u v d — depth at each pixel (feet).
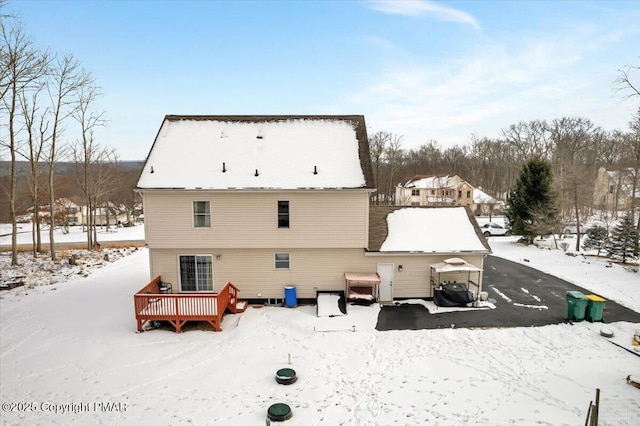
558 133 218.79
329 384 34.45
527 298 56.44
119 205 213.46
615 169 187.52
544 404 30.35
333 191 52.54
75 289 63.21
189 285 55.77
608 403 30.12
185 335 44.93
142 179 52.65
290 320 48.93
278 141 59.62
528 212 98.84
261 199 53.01
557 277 67.72
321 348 41.47
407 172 276.62
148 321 47.96
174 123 61.93
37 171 106.32
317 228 53.67
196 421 29.48
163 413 30.45
